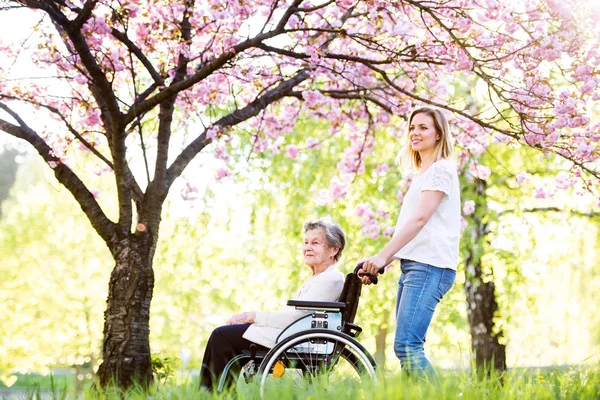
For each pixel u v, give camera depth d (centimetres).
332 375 410
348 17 786
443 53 705
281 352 415
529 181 1210
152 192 792
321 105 823
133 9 670
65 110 854
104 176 1792
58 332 2134
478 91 1130
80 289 2123
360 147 1018
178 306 1961
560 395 400
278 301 1527
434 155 425
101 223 776
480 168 929
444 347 1405
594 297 1719
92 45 714
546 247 1302
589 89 663
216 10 671
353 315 455
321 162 1320
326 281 478
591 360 505
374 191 1255
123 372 744
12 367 2141
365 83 895
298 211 1347
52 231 2111
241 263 1648
